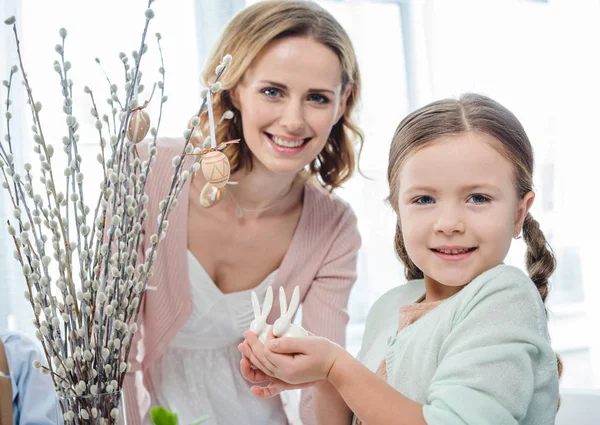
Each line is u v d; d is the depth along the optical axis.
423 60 2.91
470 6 2.99
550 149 3.12
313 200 1.66
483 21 3.02
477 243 0.91
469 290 0.91
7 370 1.61
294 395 1.72
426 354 0.93
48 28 2.36
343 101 1.54
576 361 3.07
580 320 3.09
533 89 3.09
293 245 1.63
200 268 1.55
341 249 1.68
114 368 0.99
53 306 0.98
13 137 2.31
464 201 0.91
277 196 1.60
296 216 1.66
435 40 2.93
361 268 2.77
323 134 1.44
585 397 1.68
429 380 0.91
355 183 2.79
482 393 0.82
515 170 0.93
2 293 2.31
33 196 0.97
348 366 0.88
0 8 2.33
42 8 2.36
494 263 0.93
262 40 1.38
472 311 0.88
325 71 1.41
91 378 0.97
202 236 1.57
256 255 1.62
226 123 1.53
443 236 0.91
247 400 1.61
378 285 2.77
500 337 0.85
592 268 3.10
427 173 0.92
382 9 2.86
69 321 0.98
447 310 0.93
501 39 3.05
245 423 1.60
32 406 1.61
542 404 0.86
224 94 1.50
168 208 1.04
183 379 1.58
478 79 3.00
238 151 1.54
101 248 0.98
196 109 2.49
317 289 1.67
